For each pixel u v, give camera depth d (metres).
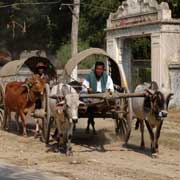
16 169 11.88
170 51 26.42
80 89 15.09
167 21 26.02
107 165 12.45
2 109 20.14
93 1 40.03
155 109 12.83
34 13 43.91
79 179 10.73
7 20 44.66
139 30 27.80
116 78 15.95
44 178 10.80
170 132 18.61
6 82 19.91
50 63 19.41
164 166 12.38
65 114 13.31
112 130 18.91
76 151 14.45
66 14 44.91
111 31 30.31
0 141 16.59
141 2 27.38
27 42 47.09
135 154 14.05
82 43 41.06
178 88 26.59
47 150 14.69
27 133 18.50
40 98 16.84
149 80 30.81
